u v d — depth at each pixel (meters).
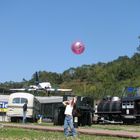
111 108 44.28
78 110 33.88
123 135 21.30
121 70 102.69
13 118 43.50
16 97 43.09
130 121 42.88
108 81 100.19
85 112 35.16
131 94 42.91
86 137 20.44
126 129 28.91
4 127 28.36
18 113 42.78
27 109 42.56
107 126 35.41
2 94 52.69
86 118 35.31
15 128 27.39
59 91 59.00
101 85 98.56
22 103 42.81
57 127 28.14
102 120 45.50
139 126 36.22
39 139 18.59
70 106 20.77
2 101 49.78
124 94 43.62
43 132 23.67
